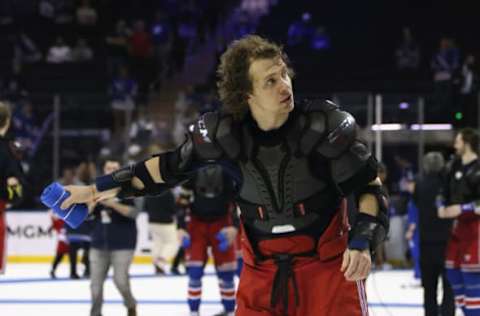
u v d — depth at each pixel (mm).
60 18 31734
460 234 9859
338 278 4434
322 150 4238
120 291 11172
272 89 4176
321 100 4383
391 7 32656
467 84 25266
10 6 31688
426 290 10625
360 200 4344
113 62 28656
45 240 23109
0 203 8828
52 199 4578
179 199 11945
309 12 32906
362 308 4473
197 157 4527
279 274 4484
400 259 21359
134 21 32375
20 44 29609
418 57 29172
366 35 32531
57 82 28328
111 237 10992
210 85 29578
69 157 21859
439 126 21328
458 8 32000
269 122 4262
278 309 4523
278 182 4348
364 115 21000
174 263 19672
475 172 9617
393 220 21266
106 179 4664
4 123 8922
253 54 4215
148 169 4645
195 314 11992
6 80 28391
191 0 32719
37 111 21953
